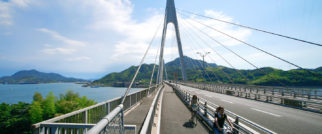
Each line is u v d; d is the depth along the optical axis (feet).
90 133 5.06
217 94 83.97
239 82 199.21
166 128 24.18
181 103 50.34
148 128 11.87
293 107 46.73
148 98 53.88
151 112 15.74
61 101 157.38
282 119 31.37
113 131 8.41
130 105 36.24
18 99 378.53
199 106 35.81
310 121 30.37
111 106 26.84
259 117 32.63
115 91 479.41
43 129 15.10
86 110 19.43
